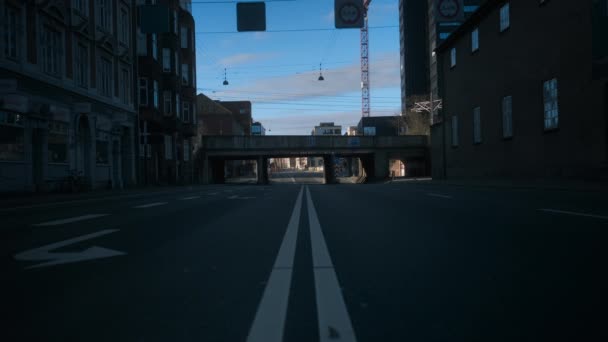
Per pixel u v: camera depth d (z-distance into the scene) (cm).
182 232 627
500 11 2289
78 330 254
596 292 308
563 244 477
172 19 3728
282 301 299
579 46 1656
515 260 408
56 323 266
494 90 2384
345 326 252
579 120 1666
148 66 3184
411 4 9862
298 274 373
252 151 5359
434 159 3438
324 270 384
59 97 2041
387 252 457
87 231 656
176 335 244
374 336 238
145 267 409
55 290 337
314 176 10662
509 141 2228
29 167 1819
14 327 260
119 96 2786
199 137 5278
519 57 2103
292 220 753
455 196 1312
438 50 3234
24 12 1775
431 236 551
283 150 5406
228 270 391
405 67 9969
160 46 3469
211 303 298
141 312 283
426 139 5775
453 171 3038
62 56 2077
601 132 1548
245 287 335
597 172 1570
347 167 10919
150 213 923
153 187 2980
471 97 2705
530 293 309
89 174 2367
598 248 453
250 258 441
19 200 1477
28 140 1812
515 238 520
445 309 280
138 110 3105
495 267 384
